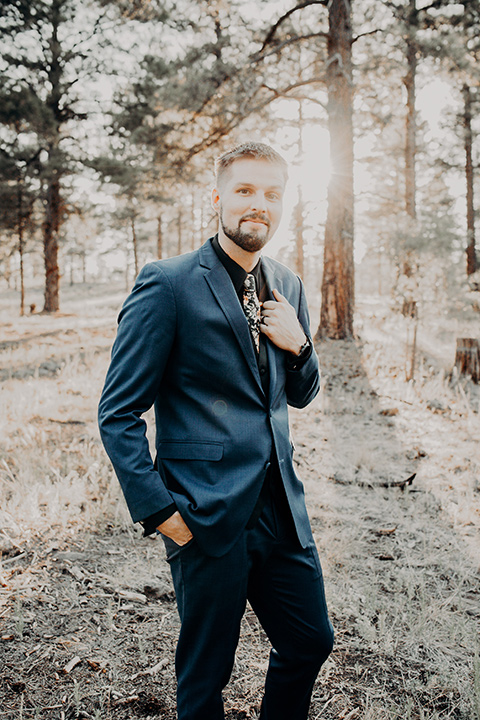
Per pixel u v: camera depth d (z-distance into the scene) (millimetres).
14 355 10109
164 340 1466
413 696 2117
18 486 3773
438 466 4703
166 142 11820
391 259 8406
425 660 2332
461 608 2691
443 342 11562
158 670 2197
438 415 6305
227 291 1526
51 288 22719
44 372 8547
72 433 5406
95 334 13969
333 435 5547
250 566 1499
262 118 12992
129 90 14422
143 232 48562
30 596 2643
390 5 11609
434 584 2938
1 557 2975
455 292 12523
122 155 14992
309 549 1588
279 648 1584
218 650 1484
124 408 1437
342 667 2281
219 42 11727
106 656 2264
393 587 2887
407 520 3688
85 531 3359
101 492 3900
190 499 1439
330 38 11211
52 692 2055
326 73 11367
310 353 1683
